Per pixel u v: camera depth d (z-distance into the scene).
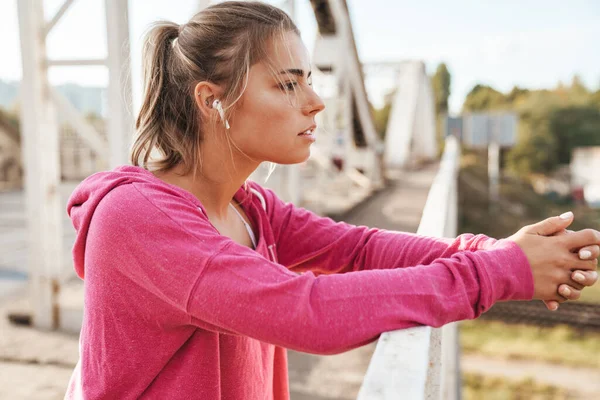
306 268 1.11
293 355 3.31
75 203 0.77
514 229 28.62
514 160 52.97
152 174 0.78
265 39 0.77
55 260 3.69
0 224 13.40
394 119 21.81
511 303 13.37
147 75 0.84
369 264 1.04
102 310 0.69
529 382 9.11
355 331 0.64
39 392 2.79
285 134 0.79
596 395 8.73
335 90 9.95
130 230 0.66
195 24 0.80
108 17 3.10
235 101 0.77
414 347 0.60
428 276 0.71
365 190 12.16
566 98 57.31
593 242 0.76
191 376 0.72
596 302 13.50
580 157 52.72
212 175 0.84
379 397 0.48
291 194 6.34
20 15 3.35
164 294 0.65
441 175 4.84
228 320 0.64
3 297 4.78
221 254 0.65
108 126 3.23
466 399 8.71
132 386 0.71
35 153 3.53
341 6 9.55
